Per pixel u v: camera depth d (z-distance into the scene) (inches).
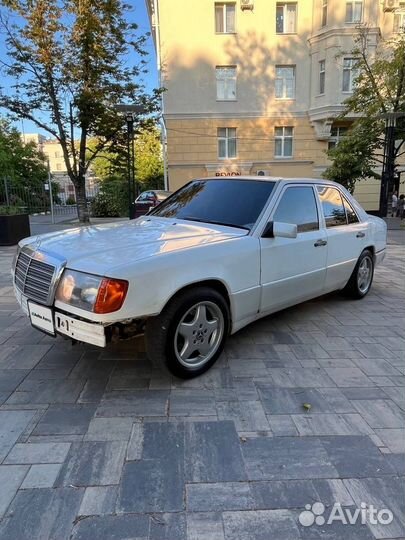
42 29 538.9
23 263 125.2
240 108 843.4
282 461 88.0
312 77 832.9
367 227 207.0
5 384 119.8
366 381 123.3
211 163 858.1
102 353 141.5
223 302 126.5
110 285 100.3
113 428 99.0
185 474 83.7
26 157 1275.8
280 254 146.3
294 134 860.0
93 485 80.4
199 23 808.3
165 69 821.9
